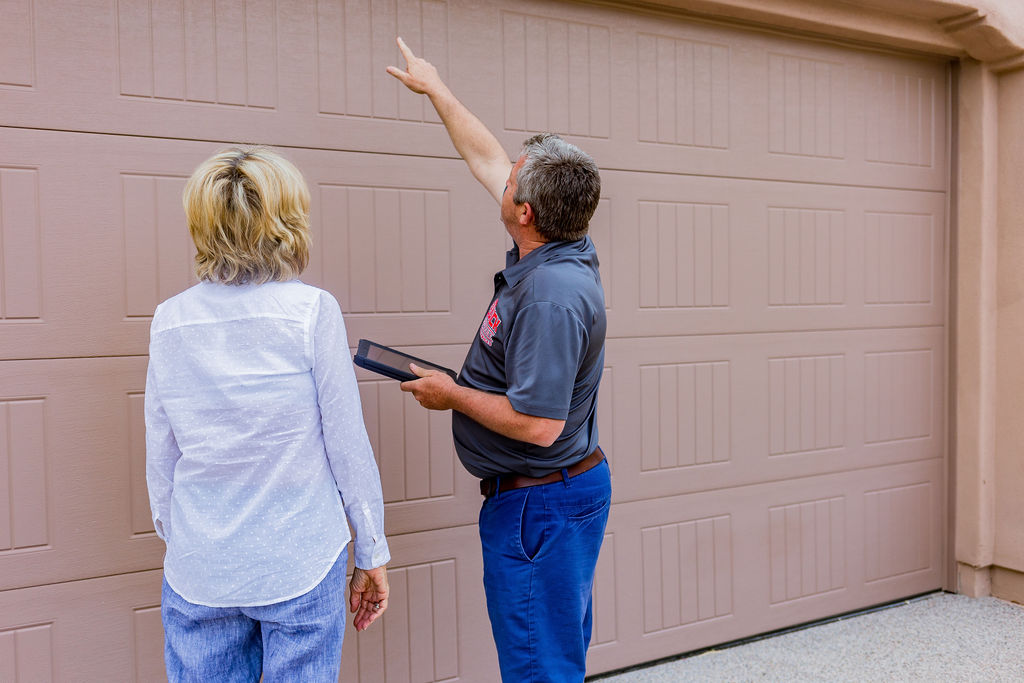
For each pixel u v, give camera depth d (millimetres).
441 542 2367
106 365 1941
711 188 2822
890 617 3135
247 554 1340
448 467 2371
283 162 1435
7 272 1836
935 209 3357
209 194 1353
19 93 1830
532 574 1718
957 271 3340
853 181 3143
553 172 1666
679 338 2770
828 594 3117
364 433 1456
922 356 3340
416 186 2303
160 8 1964
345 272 2207
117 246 1938
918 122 3297
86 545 1933
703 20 2777
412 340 2307
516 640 1721
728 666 2699
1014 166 3195
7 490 1853
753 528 2941
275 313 1366
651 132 2695
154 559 2010
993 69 3203
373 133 2236
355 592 1547
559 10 2516
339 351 1421
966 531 3340
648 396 2713
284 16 2111
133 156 1948
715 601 2857
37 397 1875
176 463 1421
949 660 2717
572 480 1762
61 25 1864
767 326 2959
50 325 1881
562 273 1642
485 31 2395
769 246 2955
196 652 1376
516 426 1598
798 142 3010
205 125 2023
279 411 1351
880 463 3242
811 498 3072
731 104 2854
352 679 2252
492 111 2410
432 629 2357
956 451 3365
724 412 2869
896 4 2877
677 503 2777
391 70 1989
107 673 1964
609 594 2646
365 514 1461
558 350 1580
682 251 2768
